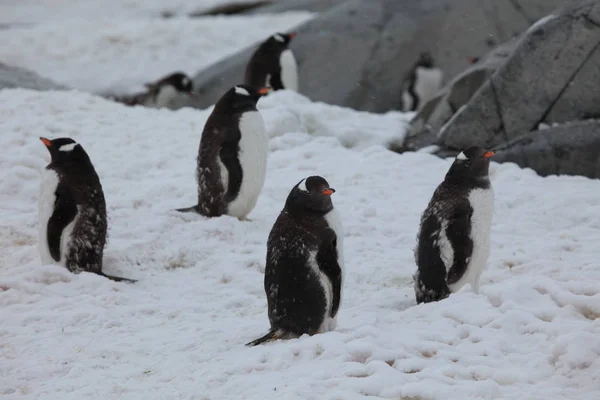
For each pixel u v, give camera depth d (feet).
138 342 42.50
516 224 61.36
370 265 54.39
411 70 128.77
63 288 49.78
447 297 45.03
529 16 126.31
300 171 73.46
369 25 132.16
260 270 54.24
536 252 54.60
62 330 44.57
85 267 52.39
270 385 34.32
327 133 86.17
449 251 45.70
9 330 44.39
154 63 155.43
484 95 80.12
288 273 39.50
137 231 58.85
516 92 78.69
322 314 39.91
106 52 157.99
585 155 72.95
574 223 61.62
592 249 54.75
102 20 179.63
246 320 45.47
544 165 74.28
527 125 79.20
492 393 32.60
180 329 44.42
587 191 67.10
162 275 54.03
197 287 51.47
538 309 40.34
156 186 68.18
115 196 66.08
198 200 62.95
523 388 33.58
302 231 39.32
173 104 135.23
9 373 39.58
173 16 197.98
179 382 36.81
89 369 39.40
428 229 46.42
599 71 75.66
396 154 78.13
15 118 81.30
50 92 91.09
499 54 91.25
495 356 36.29
